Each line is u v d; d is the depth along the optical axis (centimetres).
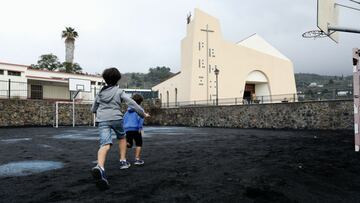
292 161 597
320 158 632
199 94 3406
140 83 11512
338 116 1603
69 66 4316
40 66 4747
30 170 528
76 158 671
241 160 617
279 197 359
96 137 1269
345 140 1023
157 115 2859
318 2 706
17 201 342
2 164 592
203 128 2117
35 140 1130
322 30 705
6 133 1519
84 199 347
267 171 501
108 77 437
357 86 739
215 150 790
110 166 555
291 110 1848
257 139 1114
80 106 2500
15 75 2823
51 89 3206
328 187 403
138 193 372
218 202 340
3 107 2112
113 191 381
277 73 4197
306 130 1656
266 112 2002
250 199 351
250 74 4034
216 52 3578
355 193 377
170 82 4325
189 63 3491
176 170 514
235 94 3719
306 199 353
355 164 559
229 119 2258
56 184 420
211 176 466
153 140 1109
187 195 365
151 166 554
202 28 3512
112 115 421
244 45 4119
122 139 509
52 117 2352
